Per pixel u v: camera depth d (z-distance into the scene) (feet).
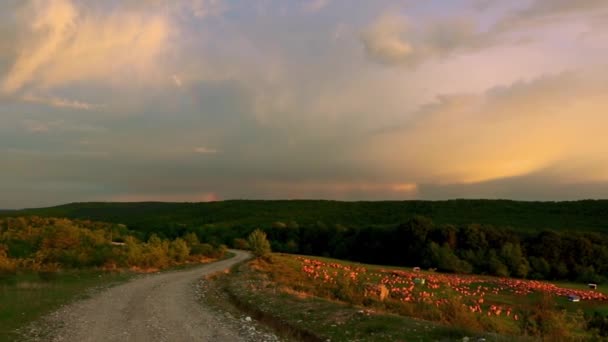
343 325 50.55
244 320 57.88
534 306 59.47
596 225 367.86
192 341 44.91
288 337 48.11
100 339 44.78
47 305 64.64
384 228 321.11
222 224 561.84
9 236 145.28
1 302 62.95
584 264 233.96
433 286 146.30
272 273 145.28
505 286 169.99
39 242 139.74
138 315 60.34
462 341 41.34
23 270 113.60
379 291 98.53
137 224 590.96
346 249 330.13
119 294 84.33
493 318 65.72
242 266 180.04
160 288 97.71
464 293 137.08
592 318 57.16
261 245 252.01
